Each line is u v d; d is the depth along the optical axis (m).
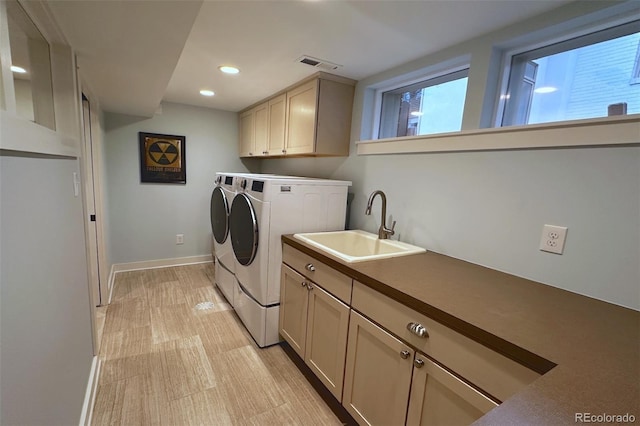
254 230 2.02
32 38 1.21
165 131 3.48
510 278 1.34
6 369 0.62
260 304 2.06
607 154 1.10
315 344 1.69
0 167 0.61
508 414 0.54
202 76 2.37
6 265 0.63
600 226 1.13
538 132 1.27
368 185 2.23
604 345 0.81
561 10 1.25
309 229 2.12
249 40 1.69
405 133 2.21
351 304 1.38
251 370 1.88
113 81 1.99
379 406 1.25
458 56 1.65
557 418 0.54
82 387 1.37
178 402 1.60
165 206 3.60
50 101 1.34
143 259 3.56
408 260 1.55
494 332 0.85
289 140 2.63
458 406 0.94
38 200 0.84
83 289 1.46
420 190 1.83
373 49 1.75
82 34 1.27
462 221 1.60
